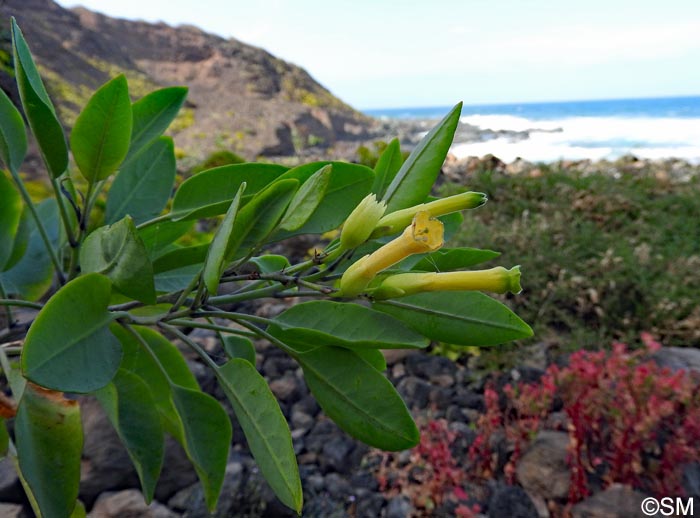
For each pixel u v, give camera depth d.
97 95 0.16
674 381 0.43
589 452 0.45
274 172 0.17
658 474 0.43
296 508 0.12
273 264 0.17
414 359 0.62
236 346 0.19
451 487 0.44
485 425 0.47
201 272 0.14
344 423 0.14
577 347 0.64
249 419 0.13
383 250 0.12
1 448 0.15
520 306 0.71
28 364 0.10
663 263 0.76
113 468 0.40
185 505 0.40
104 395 0.15
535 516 0.41
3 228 0.20
